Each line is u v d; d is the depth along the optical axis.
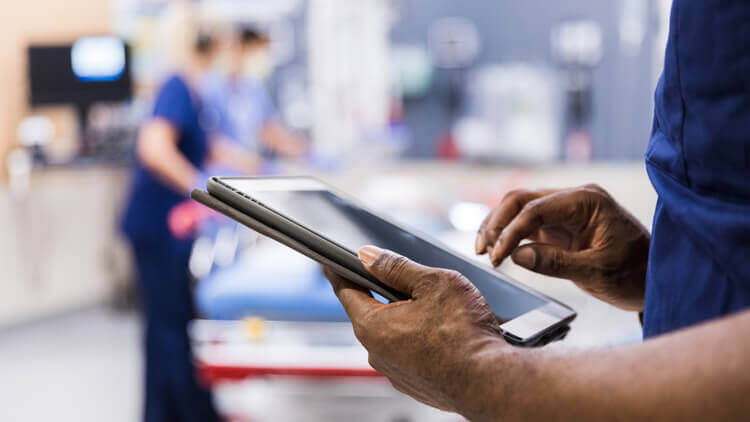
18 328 4.42
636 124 4.39
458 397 0.45
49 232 4.61
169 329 2.47
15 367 3.72
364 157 4.04
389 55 4.61
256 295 2.23
